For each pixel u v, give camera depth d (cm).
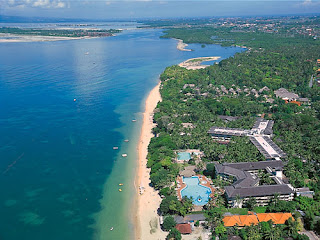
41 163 18675
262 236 11750
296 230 11944
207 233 12381
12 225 13625
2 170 17938
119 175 17250
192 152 18838
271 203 13588
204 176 16462
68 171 17800
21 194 15800
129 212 14212
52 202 15138
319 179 15550
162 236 12594
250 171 16100
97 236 12862
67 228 13362
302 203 13512
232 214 12962
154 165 17225
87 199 15275
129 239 12562
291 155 17425
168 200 13650
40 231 13262
